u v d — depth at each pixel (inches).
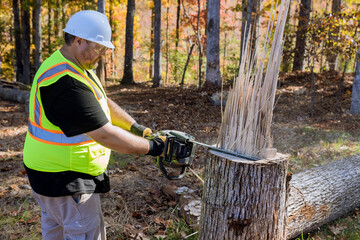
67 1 765.9
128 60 641.0
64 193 65.4
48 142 64.6
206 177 81.5
